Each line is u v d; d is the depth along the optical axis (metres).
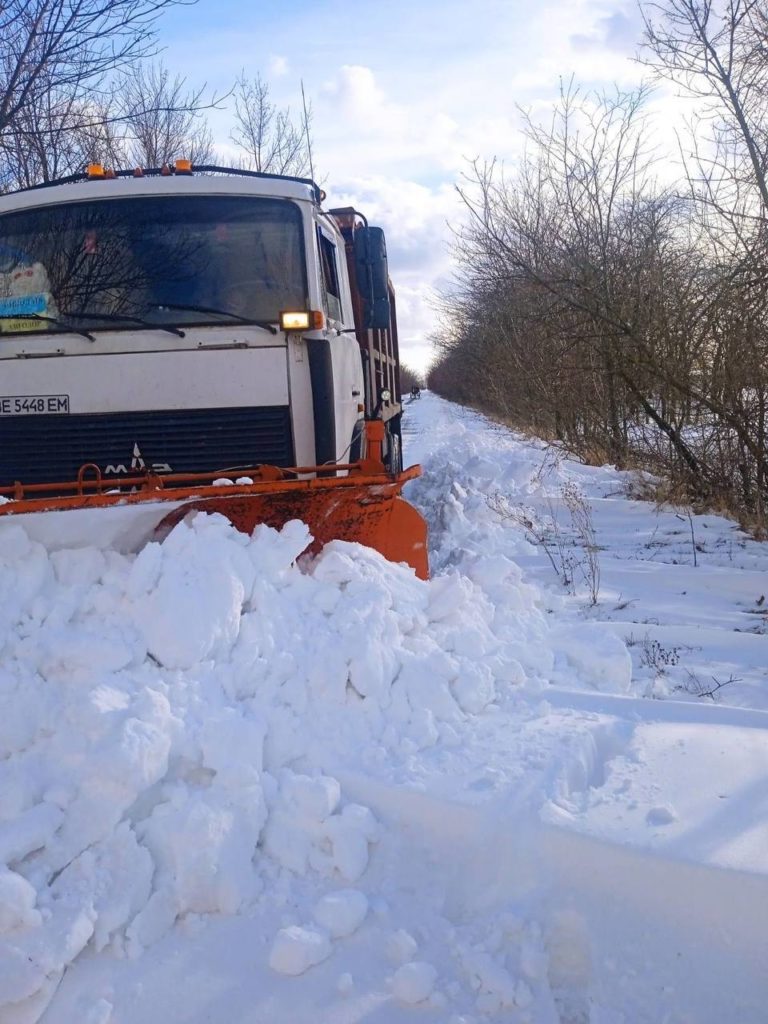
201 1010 2.64
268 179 5.97
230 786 3.14
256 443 5.65
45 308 5.80
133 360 5.65
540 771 3.33
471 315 29.89
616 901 2.81
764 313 9.88
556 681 4.50
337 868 3.08
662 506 10.91
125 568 3.88
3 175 11.51
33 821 2.95
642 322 12.40
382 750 3.53
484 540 8.65
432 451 19.45
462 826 3.10
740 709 4.04
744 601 6.82
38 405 5.73
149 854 2.96
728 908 2.69
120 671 3.49
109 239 5.83
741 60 10.29
